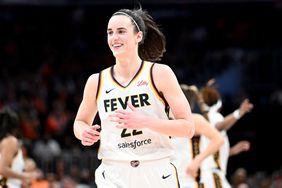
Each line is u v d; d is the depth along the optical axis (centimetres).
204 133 911
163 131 629
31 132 2220
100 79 675
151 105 656
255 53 2855
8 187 1059
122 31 655
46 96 2575
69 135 2222
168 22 3112
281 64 2788
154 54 747
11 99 2500
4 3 2672
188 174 905
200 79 2816
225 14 2827
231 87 2780
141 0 2691
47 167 1919
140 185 662
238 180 1662
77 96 2608
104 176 671
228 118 1045
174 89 655
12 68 2845
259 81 2788
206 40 3089
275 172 2119
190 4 2734
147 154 658
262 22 3056
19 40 3014
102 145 673
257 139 2278
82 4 2731
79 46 3036
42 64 2875
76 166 1916
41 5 2727
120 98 661
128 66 665
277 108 2412
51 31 3069
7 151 1030
